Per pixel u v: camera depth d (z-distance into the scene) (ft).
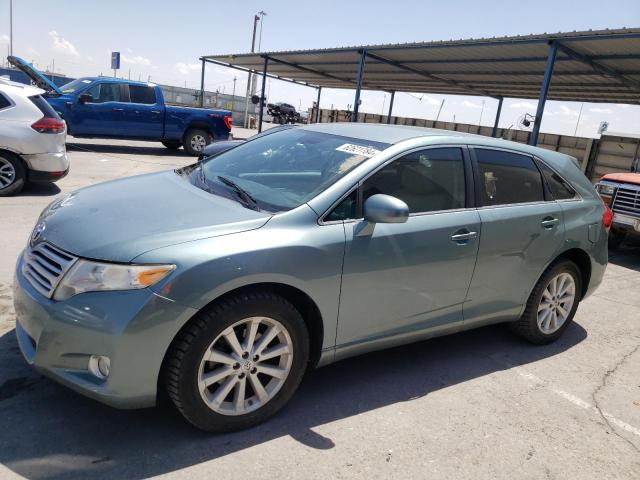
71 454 7.94
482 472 8.58
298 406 9.93
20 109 23.90
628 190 25.88
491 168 12.27
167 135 47.50
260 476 7.89
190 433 8.72
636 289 20.93
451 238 10.94
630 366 13.42
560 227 13.26
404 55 50.21
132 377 7.70
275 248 8.57
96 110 43.88
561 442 9.68
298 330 9.14
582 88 53.47
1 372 9.90
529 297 13.35
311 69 72.59
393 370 11.85
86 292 7.72
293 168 10.91
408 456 8.77
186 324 8.02
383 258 9.89
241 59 74.59
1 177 24.06
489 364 12.69
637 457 9.48
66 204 10.08
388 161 10.48
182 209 9.28
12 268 15.10
